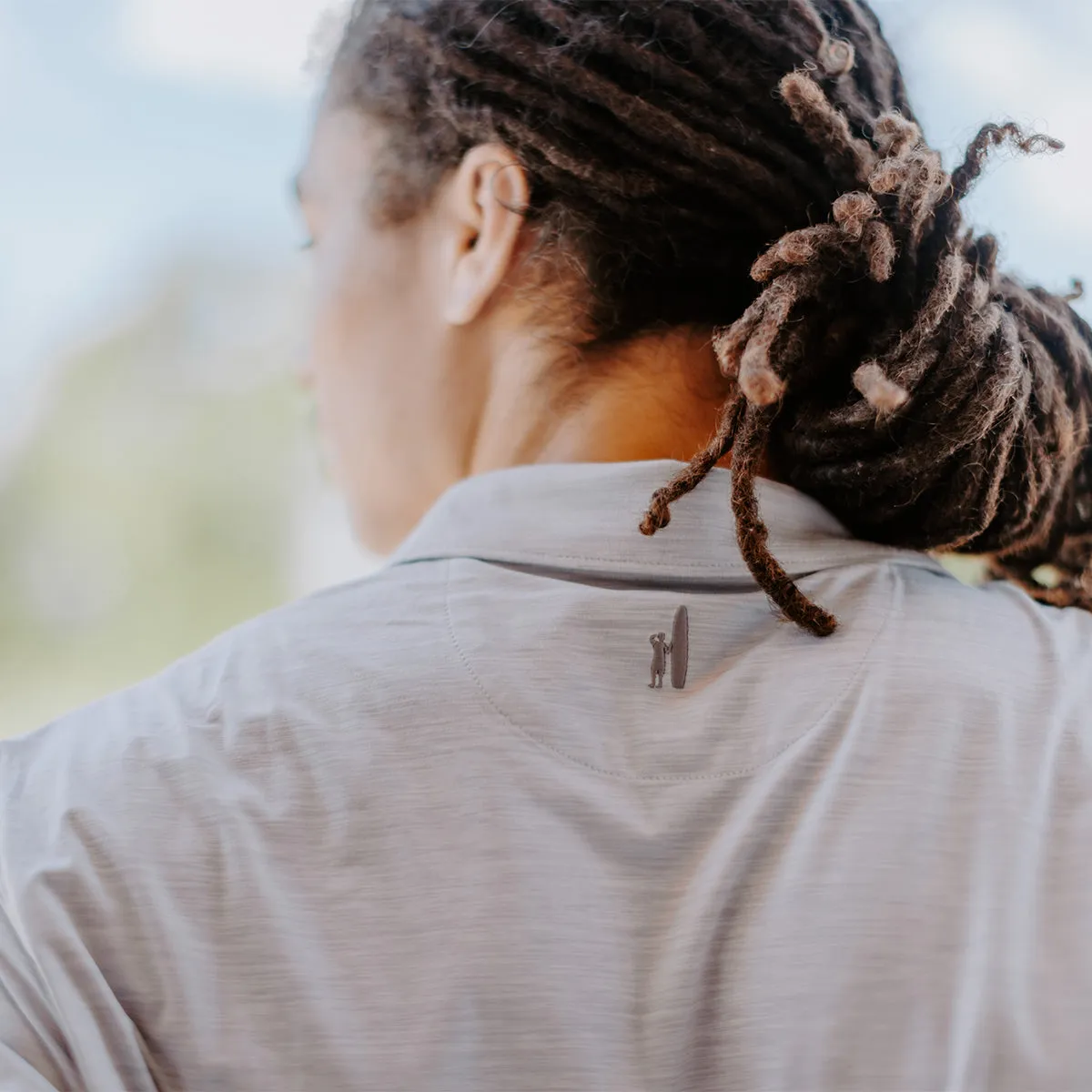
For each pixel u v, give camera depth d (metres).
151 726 0.60
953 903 0.55
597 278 0.68
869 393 0.56
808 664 0.60
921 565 0.67
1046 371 0.69
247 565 3.82
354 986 0.53
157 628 3.79
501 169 0.68
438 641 0.61
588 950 0.54
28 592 3.78
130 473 3.86
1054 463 0.71
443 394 0.74
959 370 0.62
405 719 0.58
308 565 3.82
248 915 0.54
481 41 0.68
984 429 0.62
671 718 0.59
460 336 0.73
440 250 0.73
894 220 0.62
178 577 3.81
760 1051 0.53
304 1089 0.52
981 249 0.66
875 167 0.62
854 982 0.53
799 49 0.66
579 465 0.66
